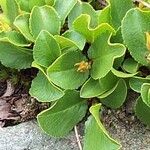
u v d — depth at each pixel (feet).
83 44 0.32
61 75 0.31
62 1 0.34
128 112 0.33
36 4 0.35
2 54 0.34
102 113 0.33
